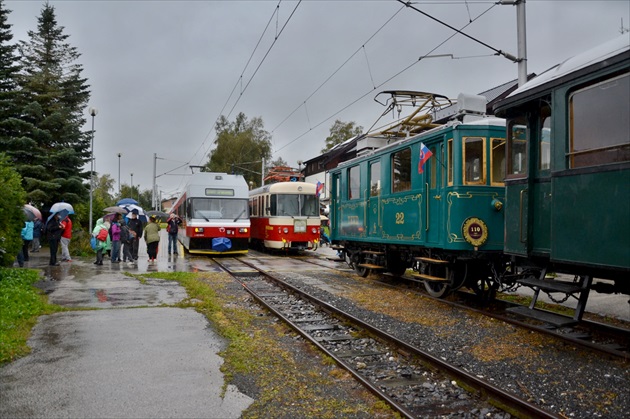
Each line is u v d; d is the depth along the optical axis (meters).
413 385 5.41
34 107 23.66
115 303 9.48
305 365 5.95
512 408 4.61
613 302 9.80
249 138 55.97
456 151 9.30
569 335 6.94
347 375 5.54
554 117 6.41
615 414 4.50
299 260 19.72
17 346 6.32
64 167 24.23
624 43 5.60
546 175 6.83
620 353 5.99
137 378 5.31
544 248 6.80
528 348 6.62
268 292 11.52
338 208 15.60
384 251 12.69
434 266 10.38
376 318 8.52
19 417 4.29
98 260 16.31
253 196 26.20
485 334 7.36
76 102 28.81
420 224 10.45
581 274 6.32
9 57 24.36
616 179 5.50
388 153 11.95
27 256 16.72
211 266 17.00
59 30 28.94
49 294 10.44
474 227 9.20
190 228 20.55
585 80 5.95
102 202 28.31
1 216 11.66
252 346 6.56
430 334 7.39
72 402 4.63
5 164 13.05
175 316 8.36
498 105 7.52
